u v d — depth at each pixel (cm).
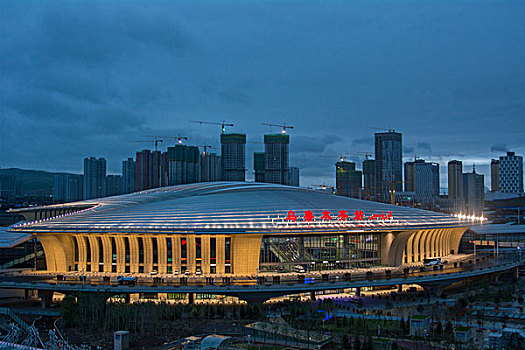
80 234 15062
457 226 18725
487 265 17125
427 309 12925
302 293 14462
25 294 14412
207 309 12512
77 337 10725
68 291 13138
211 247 14738
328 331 10900
